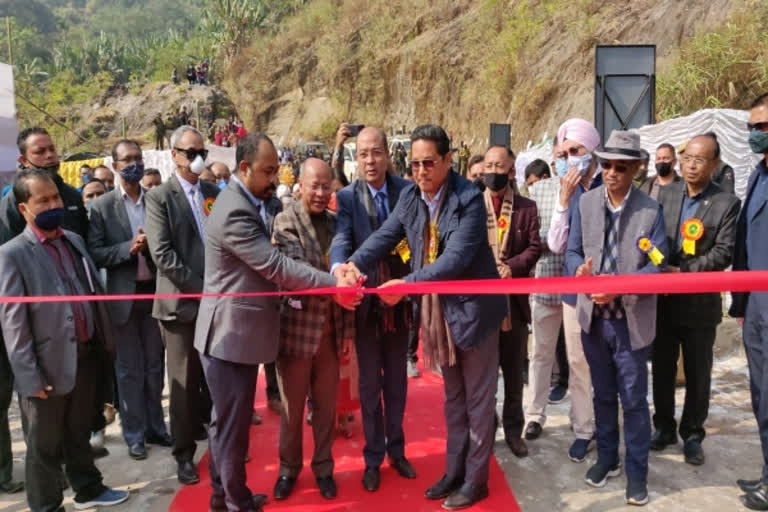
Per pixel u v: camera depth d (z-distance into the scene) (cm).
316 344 335
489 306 317
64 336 313
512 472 373
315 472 355
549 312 404
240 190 303
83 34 10019
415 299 367
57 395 311
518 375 393
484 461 332
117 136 4038
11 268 302
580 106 1850
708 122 923
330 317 345
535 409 419
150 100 4172
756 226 331
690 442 380
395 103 3253
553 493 348
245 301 301
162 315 365
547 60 2080
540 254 391
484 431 329
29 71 6675
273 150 302
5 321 299
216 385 304
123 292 405
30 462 317
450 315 316
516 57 2238
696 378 379
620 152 318
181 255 369
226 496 316
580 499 341
